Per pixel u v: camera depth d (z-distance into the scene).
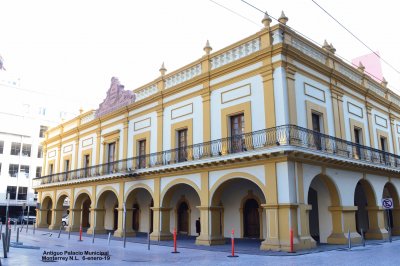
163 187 18.48
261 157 13.95
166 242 17.23
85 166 26.19
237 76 15.93
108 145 24.12
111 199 27.09
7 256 11.61
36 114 48.94
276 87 14.38
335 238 15.51
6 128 45.25
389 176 20.25
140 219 24.05
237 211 18.36
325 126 16.09
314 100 15.82
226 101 16.27
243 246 14.88
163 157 18.78
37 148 47.41
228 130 15.95
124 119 22.59
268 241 13.45
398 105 23.50
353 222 16.33
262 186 13.99
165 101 19.72
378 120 20.97
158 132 19.75
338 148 16.11
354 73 19.61
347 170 16.73
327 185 15.94
